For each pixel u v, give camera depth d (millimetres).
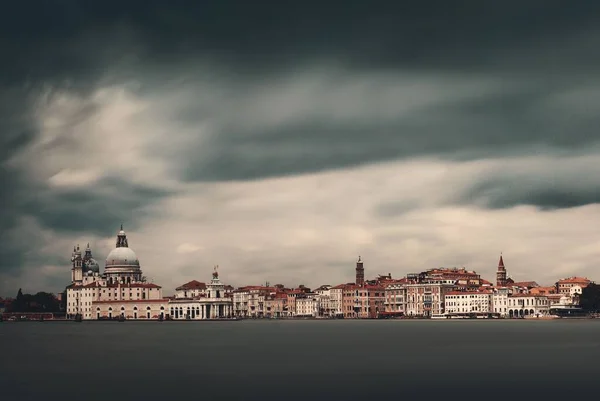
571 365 166500
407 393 125625
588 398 120125
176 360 183500
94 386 135500
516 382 138125
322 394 124875
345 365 168750
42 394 127062
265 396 123250
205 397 122625
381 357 189375
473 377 145500
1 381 143000
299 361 179125
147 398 122250
